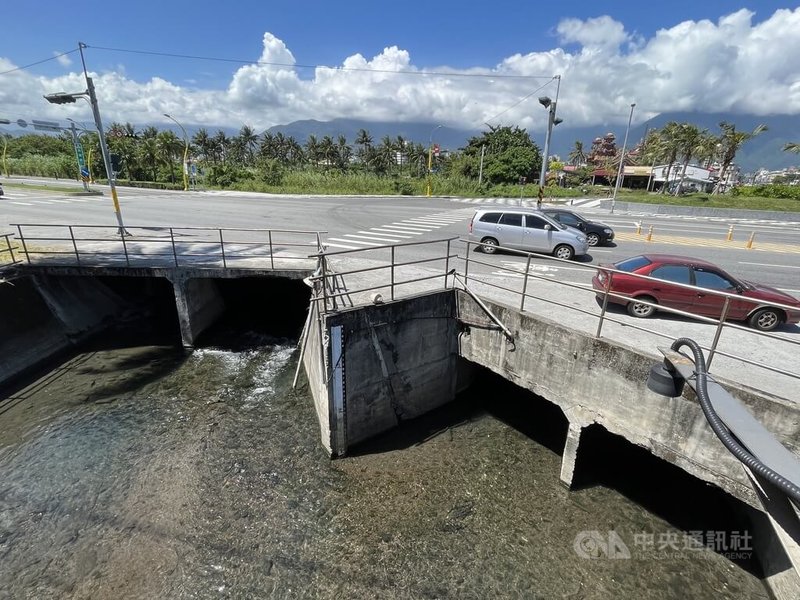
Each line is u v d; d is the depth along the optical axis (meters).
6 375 11.37
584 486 8.41
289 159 98.31
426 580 6.57
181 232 20.47
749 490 6.09
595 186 71.56
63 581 6.44
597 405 7.82
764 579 6.43
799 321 9.41
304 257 15.17
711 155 47.28
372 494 8.15
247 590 6.36
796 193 44.50
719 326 6.13
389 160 88.31
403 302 9.71
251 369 12.77
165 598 6.22
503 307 9.45
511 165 66.50
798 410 5.62
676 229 27.47
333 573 6.64
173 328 15.67
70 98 15.66
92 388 11.52
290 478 8.51
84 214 26.69
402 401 10.32
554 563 6.87
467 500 8.05
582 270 14.52
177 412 10.54
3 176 65.50
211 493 8.08
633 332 8.76
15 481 8.27
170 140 59.75
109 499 7.89
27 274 13.28
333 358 8.72
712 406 4.61
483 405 11.31
